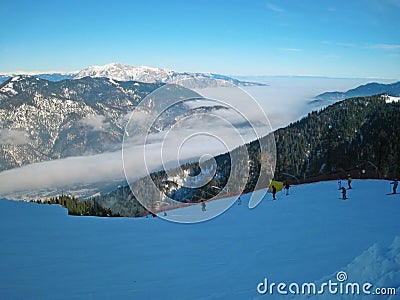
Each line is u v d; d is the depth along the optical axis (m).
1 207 16.55
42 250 10.24
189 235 12.23
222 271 8.03
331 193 23.30
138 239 11.69
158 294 6.90
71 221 14.66
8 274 8.25
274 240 10.77
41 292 7.18
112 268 8.60
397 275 4.85
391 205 17.47
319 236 10.91
